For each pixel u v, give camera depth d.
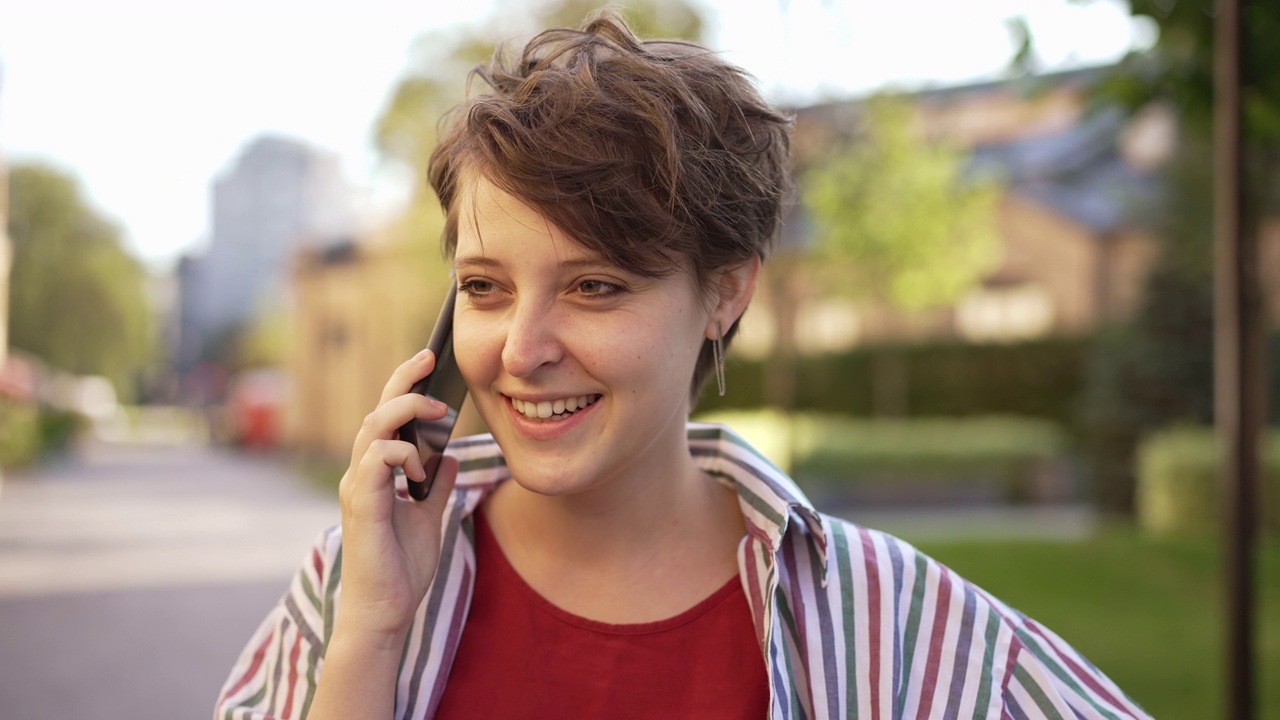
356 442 1.17
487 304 1.11
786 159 1.24
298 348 29.36
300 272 29.09
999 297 22.33
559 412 1.10
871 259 13.66
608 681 1.17
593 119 1.05
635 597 1.21
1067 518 13.82
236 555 10.39
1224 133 3.45
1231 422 3.54
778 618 1.20
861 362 19.91
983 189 14.91
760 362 19.78
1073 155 23.09
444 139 1.19
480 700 1.18
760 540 1.21
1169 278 14.78
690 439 1.35
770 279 12.87
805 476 14.64
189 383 58.41
